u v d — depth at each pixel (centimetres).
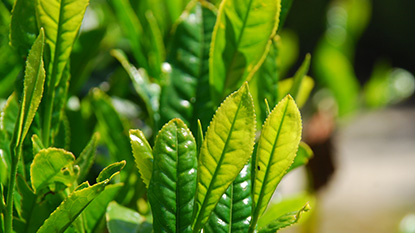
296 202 53
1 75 63
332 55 103
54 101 46
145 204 56
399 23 930
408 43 929
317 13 886
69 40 45
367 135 510
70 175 43
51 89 45
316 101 99
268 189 42
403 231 101
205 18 55
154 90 58
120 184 47
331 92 103
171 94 52
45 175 43
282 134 41
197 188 41
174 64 53
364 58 930
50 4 44
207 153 40
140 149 42
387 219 314
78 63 64
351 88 103
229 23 47
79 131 62
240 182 44
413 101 611
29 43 45
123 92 73
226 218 44
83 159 46
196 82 53
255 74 51
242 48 48
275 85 51
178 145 42
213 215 43
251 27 47
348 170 414
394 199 348
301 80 51
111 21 84
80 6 44
